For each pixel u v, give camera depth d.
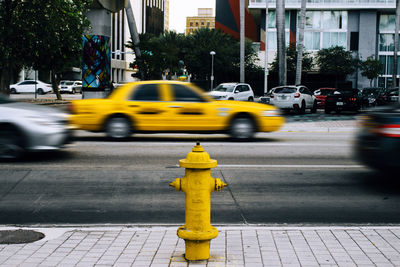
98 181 7.98
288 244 4.76
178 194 7.23
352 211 6.39
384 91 33.72
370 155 7.55
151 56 35.88
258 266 4.16
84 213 6.23
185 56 57.47
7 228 5.44
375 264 4.21
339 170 9.12
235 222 5.86
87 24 31.31
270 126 13.40
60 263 4.23
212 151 11.39
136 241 4.87
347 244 4.76
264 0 63.38
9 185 7.64
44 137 9.54
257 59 60.69
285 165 9.59
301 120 21.95
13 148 9.48
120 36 95.06
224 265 4.18
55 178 8.15
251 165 9.55
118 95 13.18
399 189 7.66
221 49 57.53
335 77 62.72
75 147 11.86
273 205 6.66
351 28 63.12
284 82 37.75
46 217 6.04
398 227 5.38
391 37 64.25
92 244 4.77
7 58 29.47
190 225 4.31
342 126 18.47
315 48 63.62
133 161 9.86
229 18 76.00
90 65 35.16
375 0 61.44
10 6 27.42
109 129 13.12
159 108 13.00
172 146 12.23
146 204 6.68
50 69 38.41
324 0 62.28
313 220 5.96
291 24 63.31
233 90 29.64
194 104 13.07
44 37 28.41
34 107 10.16
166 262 4.26
